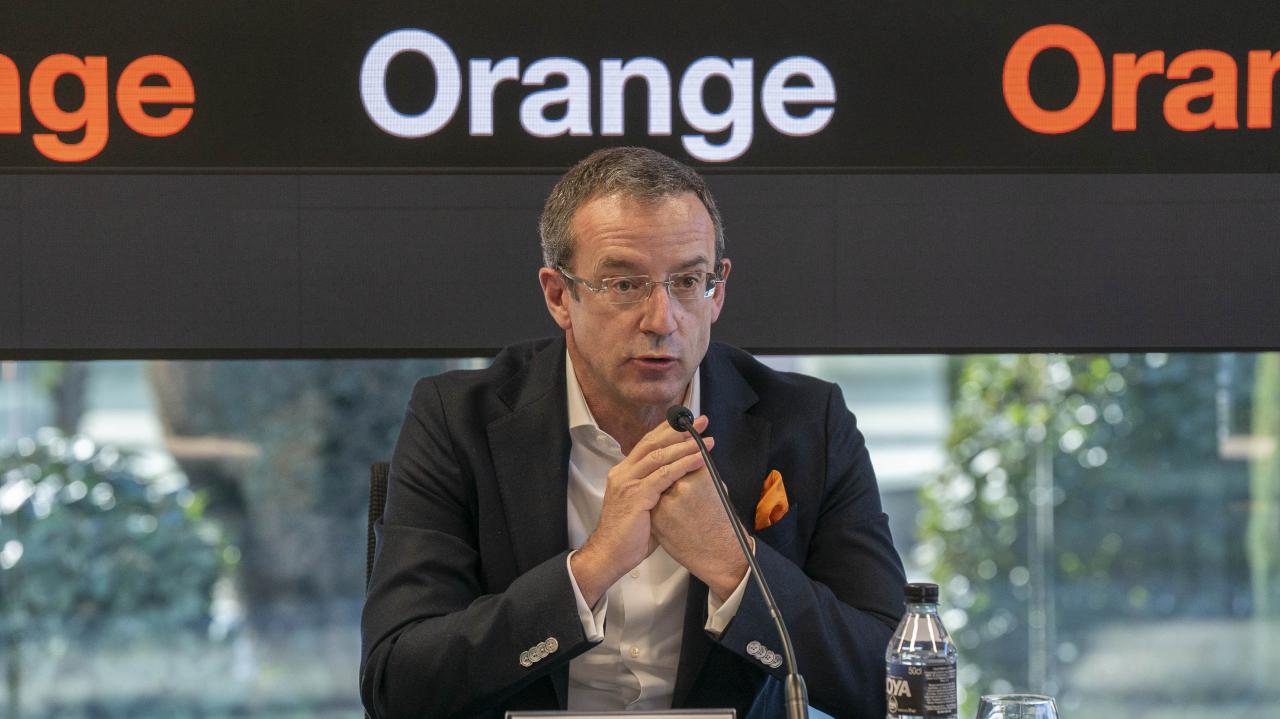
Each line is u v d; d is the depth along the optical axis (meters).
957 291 8.07
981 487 9.76
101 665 9.45
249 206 8.01
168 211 7.99
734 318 8.05
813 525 5.83
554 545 5.57
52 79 7.96
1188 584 9.67
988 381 9.77
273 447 9.47
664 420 5.68
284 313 8.03
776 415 5.89
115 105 7.97
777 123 8.05
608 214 5.13
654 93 8.02
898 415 9.72
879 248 8.07
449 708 5.17
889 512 9.73
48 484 9.37
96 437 9.40
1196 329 8.09
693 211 5.17
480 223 8.05
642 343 5.12
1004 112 8.05
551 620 5.03
